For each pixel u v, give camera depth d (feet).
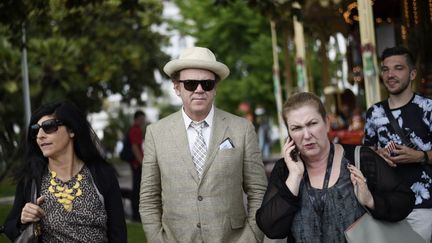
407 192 16.56
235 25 129.29
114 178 18.16
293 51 77.92
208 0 131.64
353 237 15.96
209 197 19.21
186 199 19.30
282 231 16.60
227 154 19.45
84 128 17.94
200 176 19.44
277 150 160.76
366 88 37.86
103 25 92.89
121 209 18.10
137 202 53.31
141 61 106.01
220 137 19.61
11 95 89.97
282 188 16.48
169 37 112.37
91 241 17.51
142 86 123.03
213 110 20.11
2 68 82.38
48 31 85.97
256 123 118.62
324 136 16.29
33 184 17.56
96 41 95.40
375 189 16.52
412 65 22.90
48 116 17.66
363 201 15.99
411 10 38.91
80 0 48.42
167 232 19.56
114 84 116.06
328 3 49.11
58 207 17.38
